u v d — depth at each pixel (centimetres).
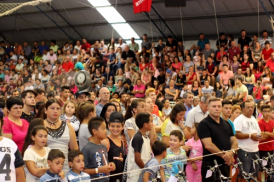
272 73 1470
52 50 2119
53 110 515
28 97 641
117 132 562
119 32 2070
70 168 511
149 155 543
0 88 1978
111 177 551
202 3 1698
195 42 1906
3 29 2350
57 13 2067
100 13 1992
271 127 760
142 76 1648
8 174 360
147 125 534
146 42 1928
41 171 466
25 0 1997
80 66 1020
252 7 1631
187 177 618
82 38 2200
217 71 1606
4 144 367
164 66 1727
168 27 1888
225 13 1712
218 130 563
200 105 677
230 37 1706
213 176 543
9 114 550
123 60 1809
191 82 1530
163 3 1764
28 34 2341
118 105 740
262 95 1283
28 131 500
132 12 1881
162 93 1470
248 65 1522
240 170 581
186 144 627
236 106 768
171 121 627
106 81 1752
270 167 633
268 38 1628
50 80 1420
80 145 567
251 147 690
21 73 1984
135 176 526
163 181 517
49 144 509
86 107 578
